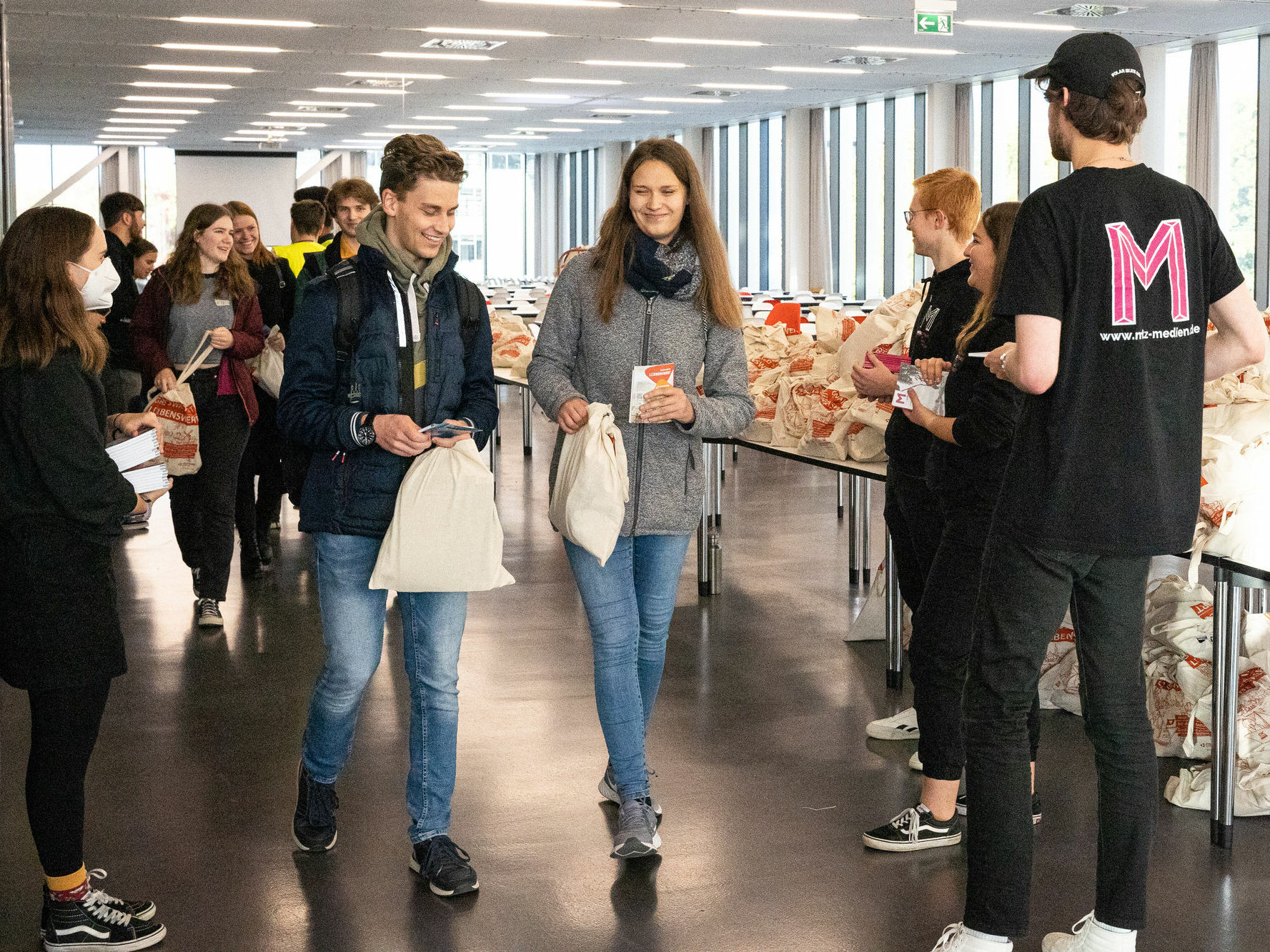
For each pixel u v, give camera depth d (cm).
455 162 262
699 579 548
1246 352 223
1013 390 266
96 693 240
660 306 288
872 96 2116
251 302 508
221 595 497
